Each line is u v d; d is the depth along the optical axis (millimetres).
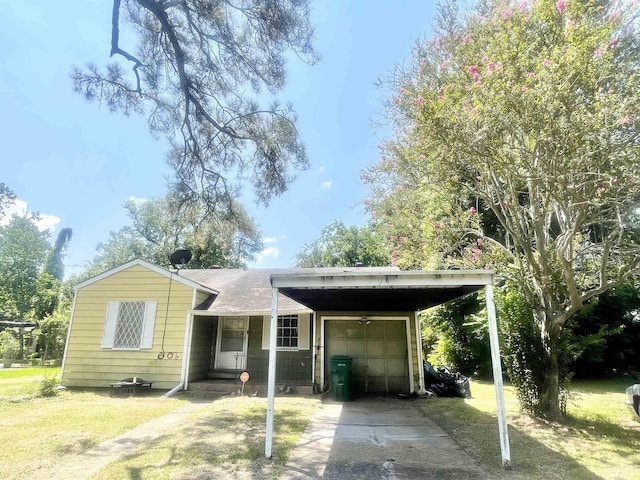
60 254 37625
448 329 14211
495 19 6469
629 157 5031
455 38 7773
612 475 4379
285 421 6977
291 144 9562
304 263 42125
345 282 5422
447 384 10719
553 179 5375
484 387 11828
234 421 6926
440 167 6855
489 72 5434
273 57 8703
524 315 7285
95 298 11562
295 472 4445
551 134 5117
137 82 8953
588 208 6086
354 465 4691
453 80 6668
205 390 10461
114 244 31719
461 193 9555
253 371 11453
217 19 8273
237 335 12047
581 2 5648
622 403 8680
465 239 9547
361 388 10617
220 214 10359
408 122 9633
